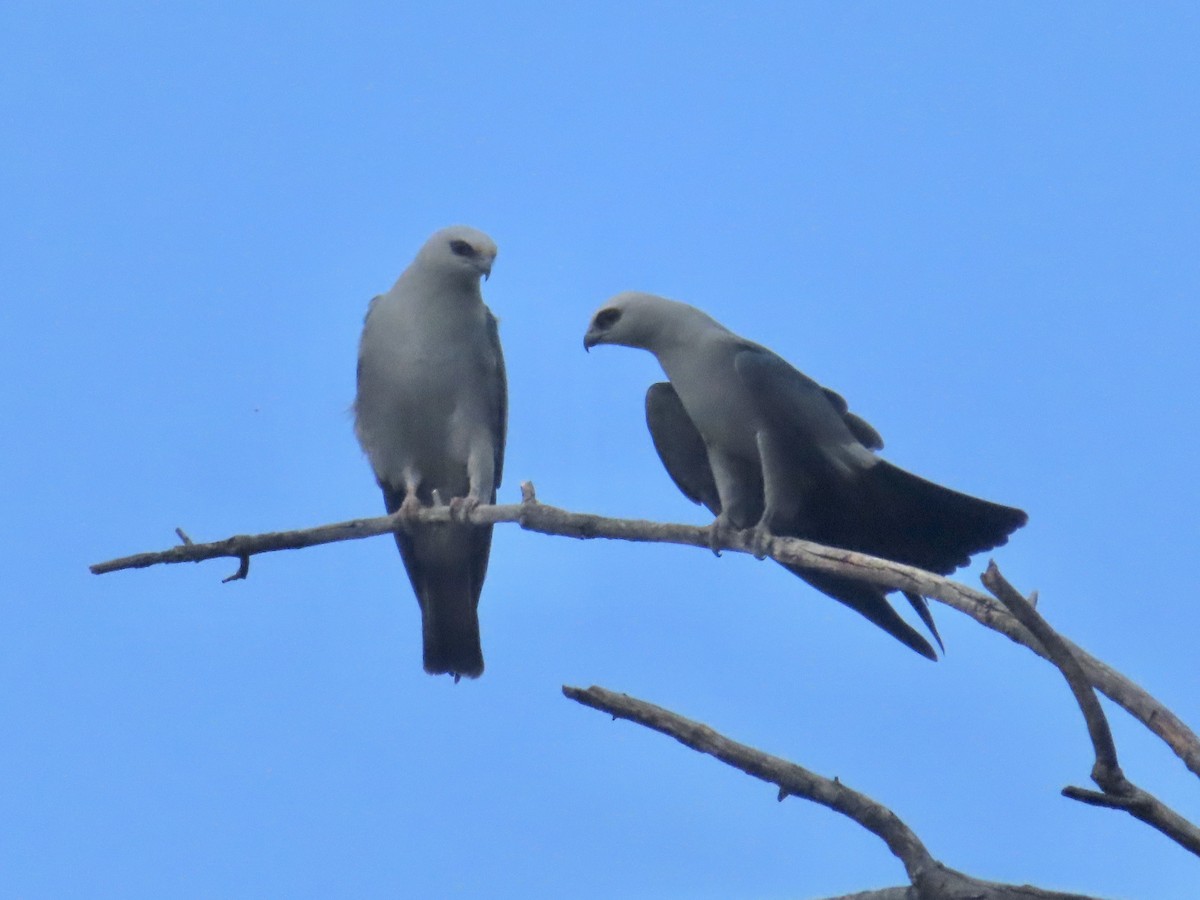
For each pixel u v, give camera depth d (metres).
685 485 12.88
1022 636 7.46
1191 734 6.68
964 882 7.21
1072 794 6.65
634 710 7.61
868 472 11.17
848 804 7.42
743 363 11.61
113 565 11.10
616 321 12.34
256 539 11.15
